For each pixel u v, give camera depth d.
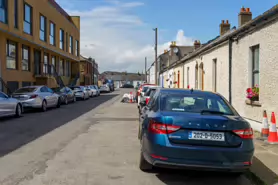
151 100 6.60
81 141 8.09
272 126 7.83
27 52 23.95
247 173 5.41
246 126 4.73
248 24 9.84
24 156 6.42
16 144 7.61
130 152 6.91
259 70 9.51
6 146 7.37
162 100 5.54
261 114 9.37
